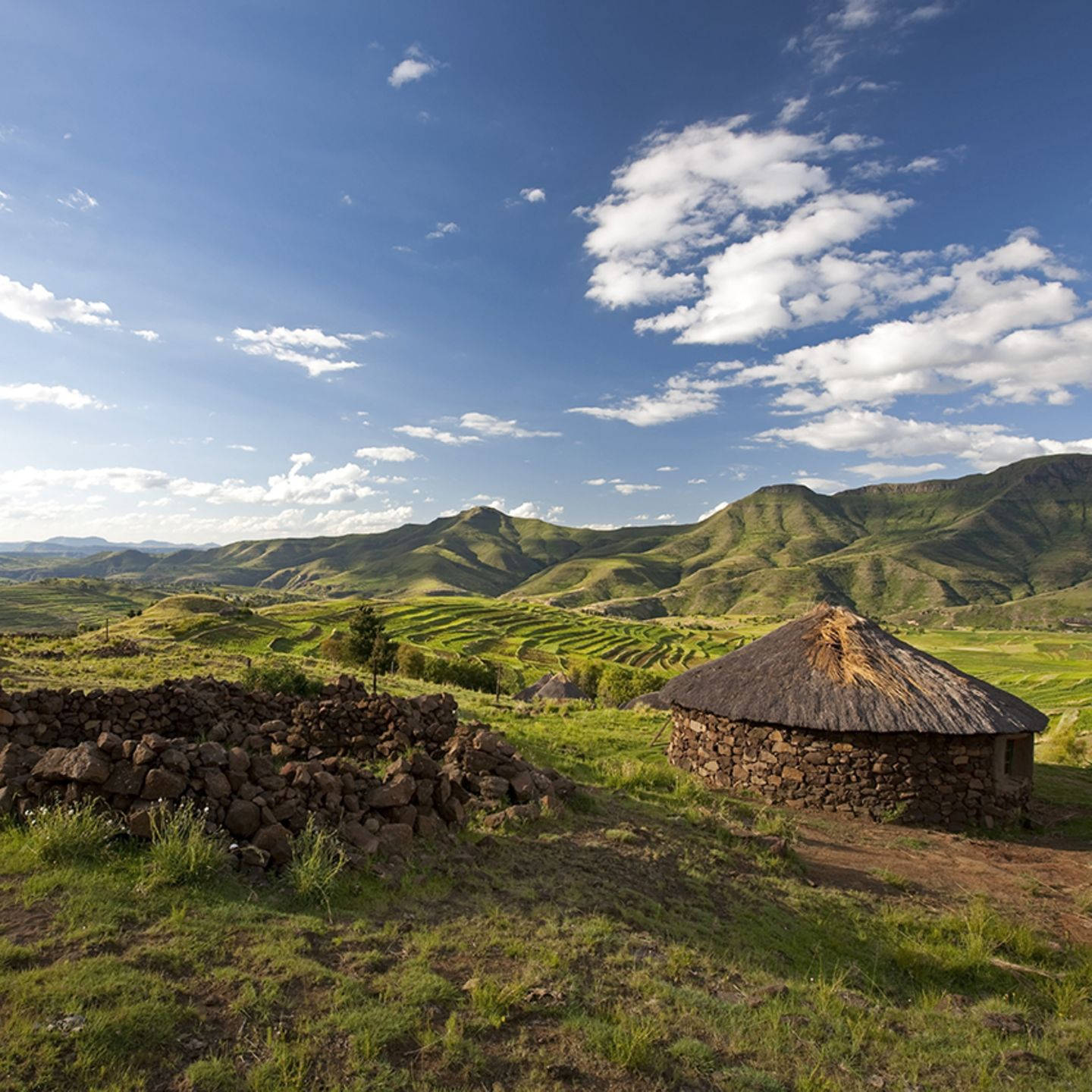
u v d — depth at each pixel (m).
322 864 7.18
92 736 12.65
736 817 13.83
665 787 15.27
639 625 194.25
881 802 15.98
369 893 7.14
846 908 9.76
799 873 11.02
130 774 7.50
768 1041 5.76
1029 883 12.05
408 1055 4.86
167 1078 4.30
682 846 10.67
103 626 78.81
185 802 7.43
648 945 7.27
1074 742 26.23
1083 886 12.31
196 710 13.74
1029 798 16.98
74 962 5.16
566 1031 5.43
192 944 5.65
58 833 6.63
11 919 5.62
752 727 17.48
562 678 48.19
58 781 7.56
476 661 68.44
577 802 11.86
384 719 13.97
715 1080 5.14
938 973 8.18
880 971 8.09
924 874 12.17
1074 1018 7.30
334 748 13.56
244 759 8.21
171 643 45.97
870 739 16.20
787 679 17.52
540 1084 4.77
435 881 7.77
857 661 17.42
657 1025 5.63
